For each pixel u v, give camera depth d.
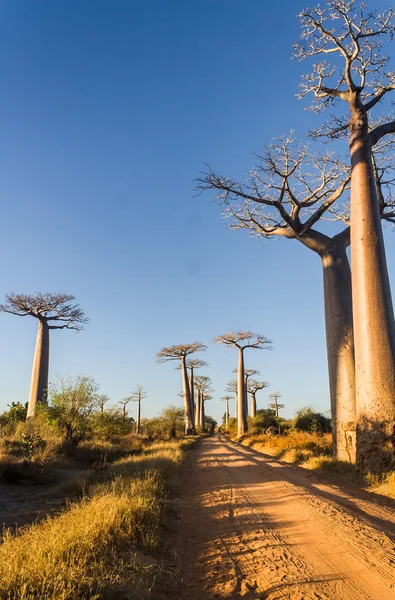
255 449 25.92
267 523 6.07
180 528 6.32
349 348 13.10
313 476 11.23
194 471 14.08
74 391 18.34
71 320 31.59
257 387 63.19
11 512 7.98
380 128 12.95
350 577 3.77
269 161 13.70
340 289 13.71
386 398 9.77
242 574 4.09
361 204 11.34
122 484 8.41
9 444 16.59
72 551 4.09
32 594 3.12
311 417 31.50
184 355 52.56
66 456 15.89
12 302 29.42
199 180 14.22
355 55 12.30
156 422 46.97
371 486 8.97
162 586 3.90
